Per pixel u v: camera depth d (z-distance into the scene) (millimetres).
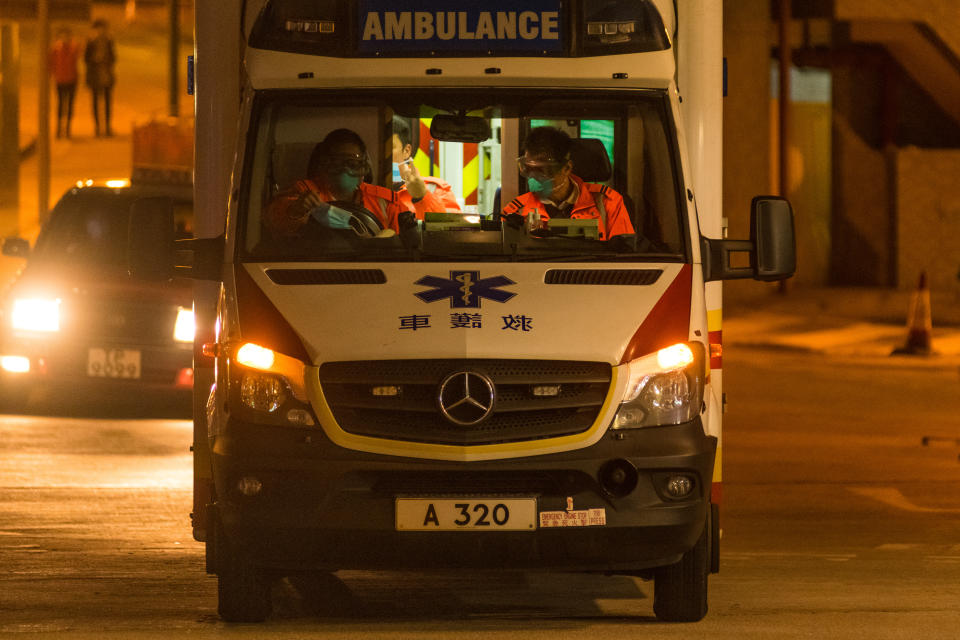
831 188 81438
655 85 20625
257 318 19000
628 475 18594
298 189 20141
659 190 20453
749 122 77688
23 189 85438
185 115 99188
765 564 25547
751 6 77438
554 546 18578
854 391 51469
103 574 23672
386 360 18469
